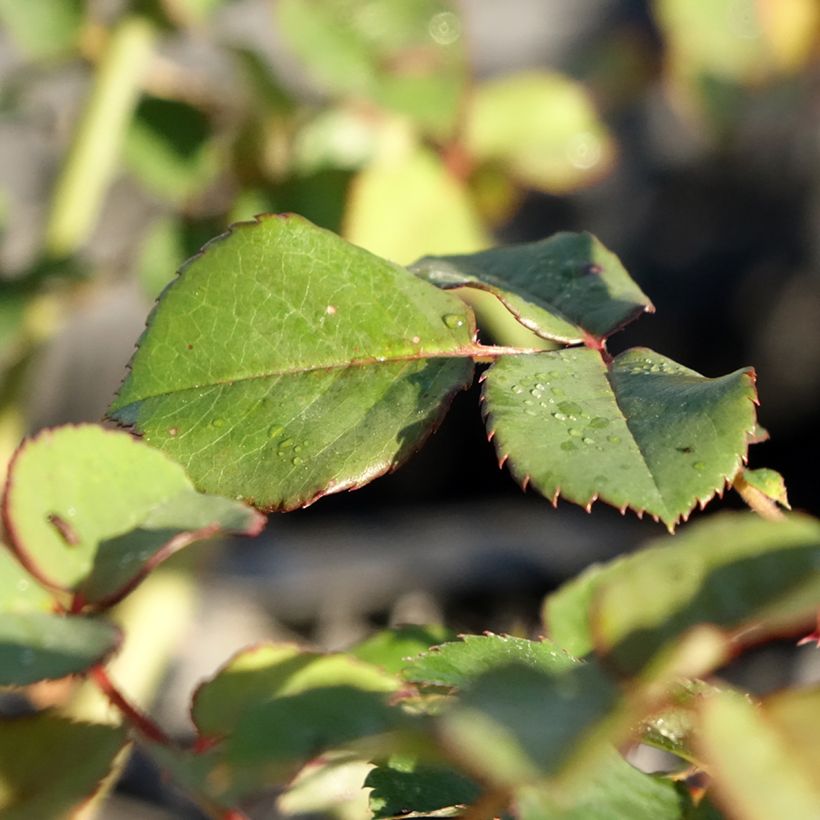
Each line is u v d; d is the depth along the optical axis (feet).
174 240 2.58
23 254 3.92
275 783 1.61
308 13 2.57
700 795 1.60
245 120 2.63
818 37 2.89
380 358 1.72
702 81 2.93
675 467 1.65
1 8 2.57
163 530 1.65
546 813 1.56
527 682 1.55
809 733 1.55
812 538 1.57
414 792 1.68
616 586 1.58
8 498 1.65
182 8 2.56
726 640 1.56
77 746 1.64
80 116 2.59
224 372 1.72
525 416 1.68
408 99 2.60
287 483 1.70
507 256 1.80
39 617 1.64
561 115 2.71
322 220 2.53
